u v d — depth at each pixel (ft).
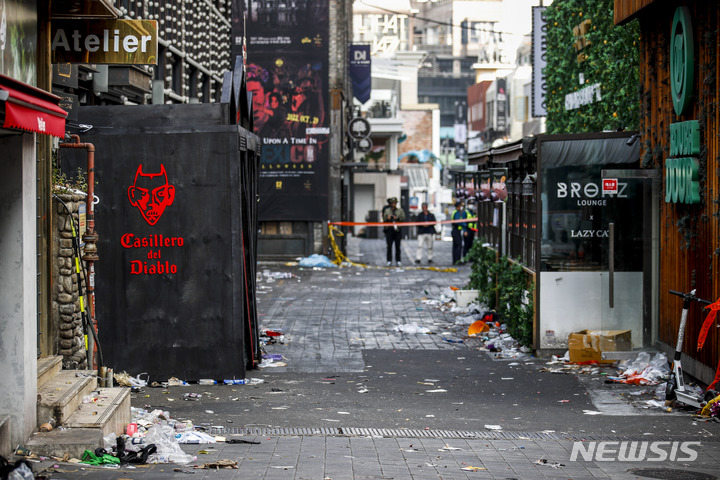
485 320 86.89
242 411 49.98
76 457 35.65
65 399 38.37
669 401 52.13
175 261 57.77
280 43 149.48
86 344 49.34
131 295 57.77
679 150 56.29
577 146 67.31
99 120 57.36
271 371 63.82
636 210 66.64
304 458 37.68
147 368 57.98
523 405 52.70
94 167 56.65
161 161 57.36
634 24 81.87
